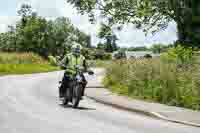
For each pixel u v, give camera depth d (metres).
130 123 12.91
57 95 21.69
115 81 26.53
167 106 17.09
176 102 17.59
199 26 33.22
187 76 18.34
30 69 55.09
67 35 101.81
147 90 20.08
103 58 93.69
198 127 12.64
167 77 18.84
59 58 17.39
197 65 18.84
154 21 35.66
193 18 33.12
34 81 32.66
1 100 18.39
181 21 33.62
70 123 12.49
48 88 26.22
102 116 14.33
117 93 22.77
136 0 35.03
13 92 22.45
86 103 18.62
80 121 12.95
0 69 48.00
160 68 20.19
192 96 17.19
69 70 16.92
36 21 97.19
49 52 97.88
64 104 17.33
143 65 22.02
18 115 13.97
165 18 35.53
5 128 11.45
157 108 16.33
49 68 63.06
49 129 11.38
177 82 18.44
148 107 16.61
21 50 97.12
